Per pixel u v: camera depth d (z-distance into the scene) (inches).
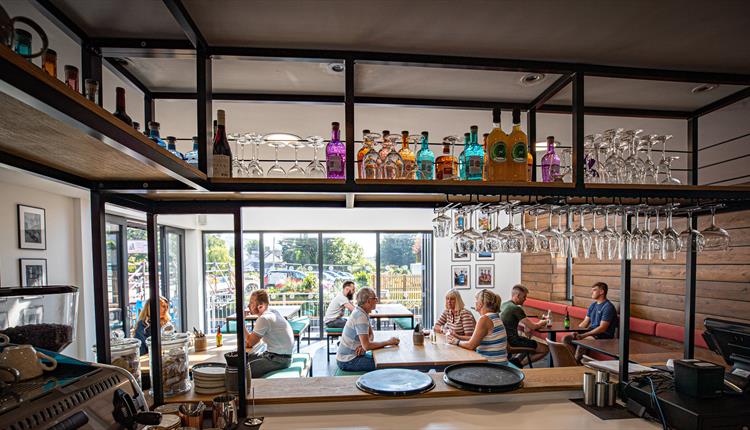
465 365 81.7
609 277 198.1
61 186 121.6
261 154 137.5
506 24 55.0
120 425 36.9
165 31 55.2
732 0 49.2
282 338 134.1
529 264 272.8
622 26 55.5
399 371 79.9
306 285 281.1
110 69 64.7
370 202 76.8
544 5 50.5
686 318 80.3
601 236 73.1
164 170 40.8
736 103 83.3
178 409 60.6
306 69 67.5
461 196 67.7
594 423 63.4
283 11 51.3
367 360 132.8
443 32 57.0
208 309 268.4
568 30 56.6
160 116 95.7
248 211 272.4
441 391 70.8
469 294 286.8
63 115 24.1
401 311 231.6
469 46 61.1
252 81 72.8
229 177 57.1
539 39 59.1
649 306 175.2
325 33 56.9
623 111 86.2
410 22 54.3
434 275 285.9
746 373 65.7
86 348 140.2
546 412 67.7
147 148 35.7
